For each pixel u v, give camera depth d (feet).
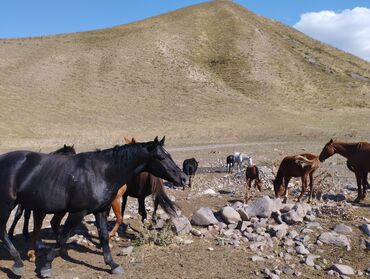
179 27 325.42
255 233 31.14
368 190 49.73
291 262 26.94
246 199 42.29
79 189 23.40
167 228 30.40
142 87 216.13
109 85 214.69
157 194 30.71
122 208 32.94
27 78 209.97
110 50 266.57
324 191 47.65
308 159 39.78
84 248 28.78
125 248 27.89
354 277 25.22
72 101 187.01
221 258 26.86
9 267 25.46
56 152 29.53
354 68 298.76
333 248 29.32
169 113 181.16
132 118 171.01
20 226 35.42
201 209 33.47
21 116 156.25
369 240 30.53
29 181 23.47
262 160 78.89
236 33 313.73
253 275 24.64
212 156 88.99
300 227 32.60
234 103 201.46
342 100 231.50
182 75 237.45
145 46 274.77
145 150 24.36
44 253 27.71
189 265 25.80
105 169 23.94
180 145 114.32
